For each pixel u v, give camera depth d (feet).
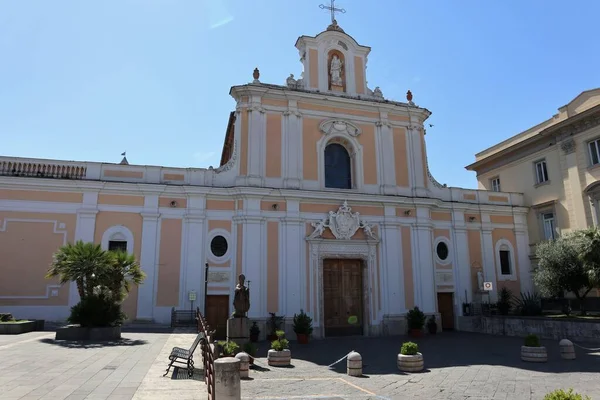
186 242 70.64
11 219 65.00
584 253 63.82
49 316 63.62
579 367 43.11
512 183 99.81
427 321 77.66
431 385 36.58
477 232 90.12
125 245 68.59
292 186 76.02
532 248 92.38
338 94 83.25
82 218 67.51
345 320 75.72
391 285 77.92
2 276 63.26
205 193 72.49
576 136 83.76
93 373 31.19
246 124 77.05
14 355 37.96
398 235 80.53
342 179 82.64
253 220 72.64
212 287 70.08
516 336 71.05
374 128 84.74
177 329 61.93
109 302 51.93
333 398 31.89
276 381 38.19
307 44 84.02
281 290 71.87
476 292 86.48
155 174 72.54
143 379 29.84
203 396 25.93
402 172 84.58
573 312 78.54
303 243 74.84
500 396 32.48
